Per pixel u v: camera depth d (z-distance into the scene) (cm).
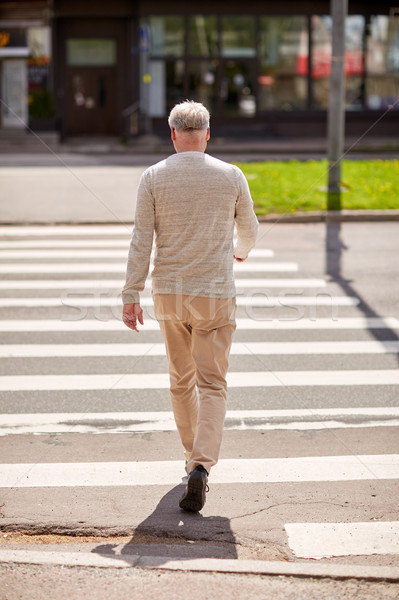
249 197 565
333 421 752
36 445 697
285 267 1429
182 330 569
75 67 4216
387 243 1633
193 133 551
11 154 3519
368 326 1080
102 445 697
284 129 4206
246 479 627
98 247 1617
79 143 3941
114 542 527
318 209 1902
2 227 1809
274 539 530
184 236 545
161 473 638
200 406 557
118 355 967
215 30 4141
